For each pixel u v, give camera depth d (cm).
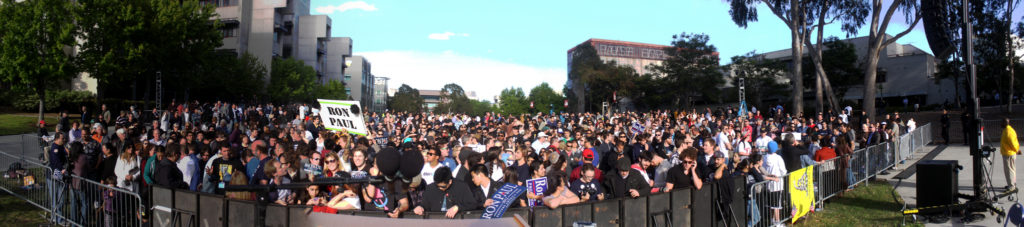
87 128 997
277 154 805
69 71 2783
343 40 9044
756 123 2075
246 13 6072
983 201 773
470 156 616
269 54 6091
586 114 3025
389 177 300
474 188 596
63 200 734
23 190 899
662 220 570
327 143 905
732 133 1562
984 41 3934
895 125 1736
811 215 852
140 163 788
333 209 451
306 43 7500
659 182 727
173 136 984
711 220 636
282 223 439
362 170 550
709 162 866
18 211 822
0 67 2719
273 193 606
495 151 749
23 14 2680
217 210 502
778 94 5950
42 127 1752
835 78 5253
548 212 480
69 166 786
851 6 3319
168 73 3550
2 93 3525
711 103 6819
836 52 5244
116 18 2991
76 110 3638
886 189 1091
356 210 443
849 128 1441
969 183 1136
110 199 639
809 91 5822
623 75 7162
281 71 5881
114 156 823
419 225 410
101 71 2877
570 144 1040
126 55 3081
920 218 802
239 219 481
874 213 859
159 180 638
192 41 3606
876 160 1274
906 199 976
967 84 812
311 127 1564
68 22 2777
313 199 543
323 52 7894
